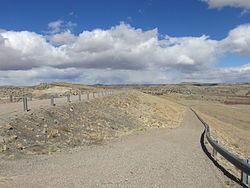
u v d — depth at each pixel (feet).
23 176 38.70
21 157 50.78
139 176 40.45
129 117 145.48
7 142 56.44
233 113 331.98
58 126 81.30
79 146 67.97
